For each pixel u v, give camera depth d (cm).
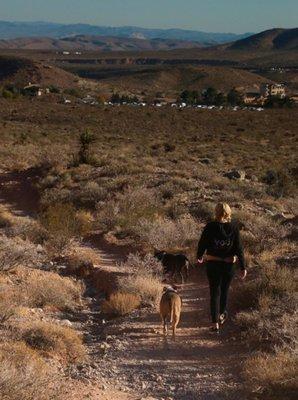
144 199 2366
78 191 2675
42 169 3538
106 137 6800
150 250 1611
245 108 13838
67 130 7725
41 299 1166
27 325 941
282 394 671
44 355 834
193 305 1134
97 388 720
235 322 973
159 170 3322
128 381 764
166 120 10175
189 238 1691
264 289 1049
